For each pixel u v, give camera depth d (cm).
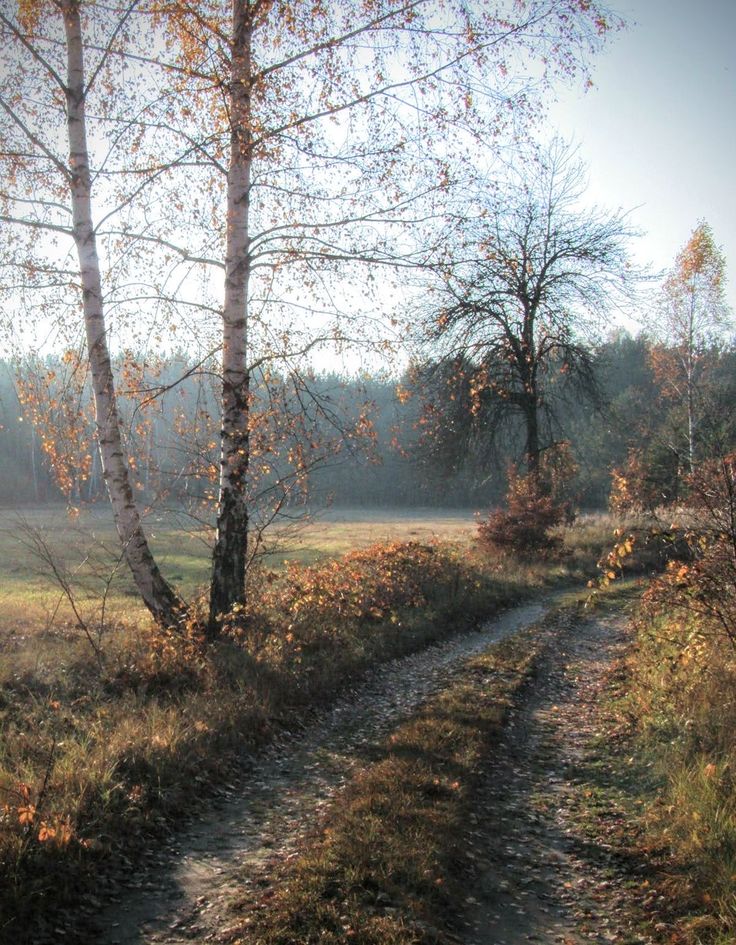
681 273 3222
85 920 448
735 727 692
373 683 1045
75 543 1370
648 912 472
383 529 4409
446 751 735
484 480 3381
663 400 3859
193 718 759
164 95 963
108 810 565
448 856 516
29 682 838
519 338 2681
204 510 1155
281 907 447
